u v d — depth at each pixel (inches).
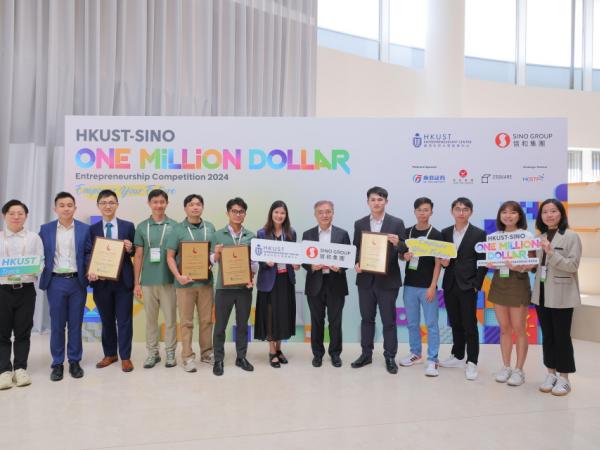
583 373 140.3
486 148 162.7
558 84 322.3
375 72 270.5
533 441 93.8
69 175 161.6
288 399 116.0
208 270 137.6
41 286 129.9
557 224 123.2
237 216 137.9
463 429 99.3
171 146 163.0
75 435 95.0
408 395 119.8
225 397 117.1
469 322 135.6
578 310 184.7
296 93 250.2
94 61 200.8
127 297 138.9
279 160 164.1
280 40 247.3
